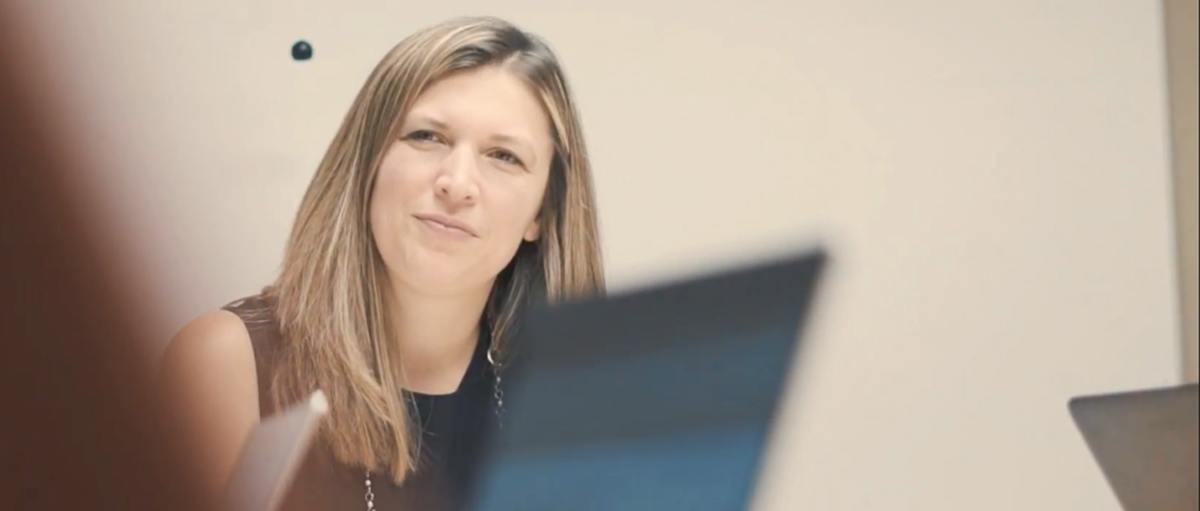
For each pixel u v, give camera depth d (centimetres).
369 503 112
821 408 132
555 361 54
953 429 134
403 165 117
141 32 114
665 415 53
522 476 54
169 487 17
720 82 129
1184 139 140
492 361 116
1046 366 136
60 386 16
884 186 133
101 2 113
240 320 113
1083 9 138
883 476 133
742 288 53
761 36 131
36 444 16
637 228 126
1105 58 139
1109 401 74
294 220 116
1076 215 137
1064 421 136
